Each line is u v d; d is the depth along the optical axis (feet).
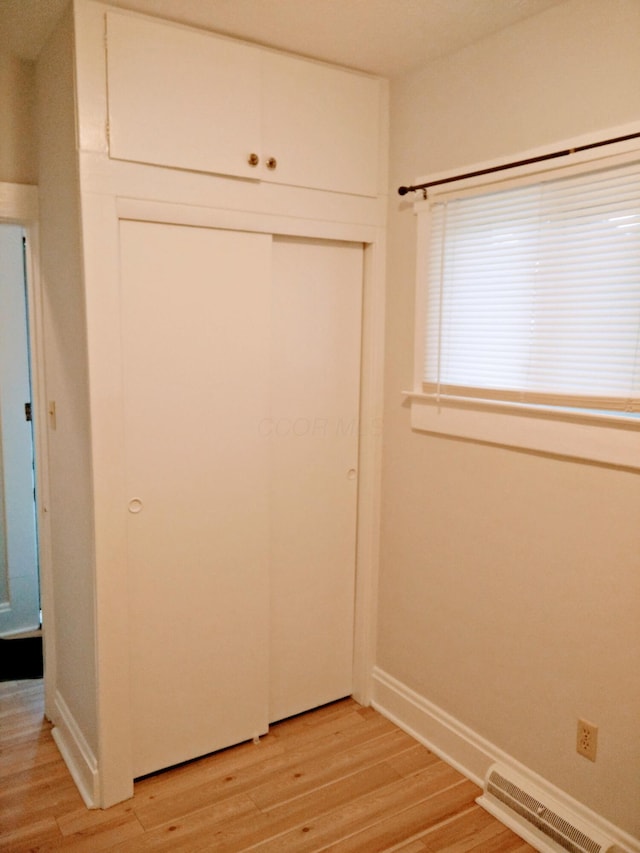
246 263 7.42
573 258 6.19
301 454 8.38
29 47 7.25
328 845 6.62
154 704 7.49
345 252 8.34
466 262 7.27
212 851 6.52
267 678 8.31
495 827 6.91
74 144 6.31
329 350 8.41
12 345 10.48
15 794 7.32
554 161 6.17
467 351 7.36
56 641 8.48
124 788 7.20
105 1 6.16
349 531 8.96
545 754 6.82
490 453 7.14
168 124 6.63
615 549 6.02
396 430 8.43
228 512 7.70
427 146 7.64
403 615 8.55
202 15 6.44
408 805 7.22
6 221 7.78
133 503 7.06
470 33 6.77
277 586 8.43
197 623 7.66
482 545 7.34
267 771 7.74
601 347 6.03
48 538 8.32
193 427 7.32
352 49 7.22
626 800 6.10
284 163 7.45
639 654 5.91
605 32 5.76
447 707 7.98
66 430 7.41
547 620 6.70
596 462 6.10
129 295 6.77
